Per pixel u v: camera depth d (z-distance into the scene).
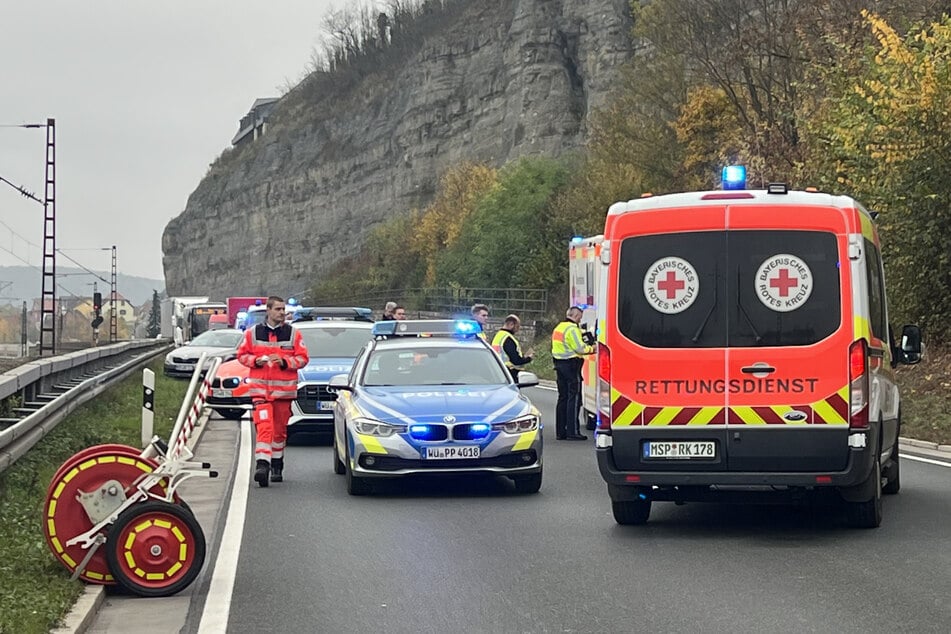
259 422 13.96
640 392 10.48
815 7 33.72
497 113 85.88
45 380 19.41
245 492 13.44
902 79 23.03
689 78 44.78
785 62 35.75
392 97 103.31
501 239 61.81
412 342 14.78
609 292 10.61
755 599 7.96
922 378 23.30
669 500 10.85
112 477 8.44
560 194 59.38
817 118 28.48
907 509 11.81
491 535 10.58
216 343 36.31
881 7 31.00
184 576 8.29
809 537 10.33
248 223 119.62
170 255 137.00
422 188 93.38
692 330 10.41
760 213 10.38
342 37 128.50
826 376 10.21
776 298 10.32
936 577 8.59
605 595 8.16
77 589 8.03
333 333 20.58
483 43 89.38
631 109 46.81
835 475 10.19
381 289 83.62
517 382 14.33
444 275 69.50
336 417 15.00
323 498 12.95
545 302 55.19
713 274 10.41
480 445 12.74
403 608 7.86
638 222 10.58
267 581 8.73
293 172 114.50
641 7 45.94
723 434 10.34
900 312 24.88
